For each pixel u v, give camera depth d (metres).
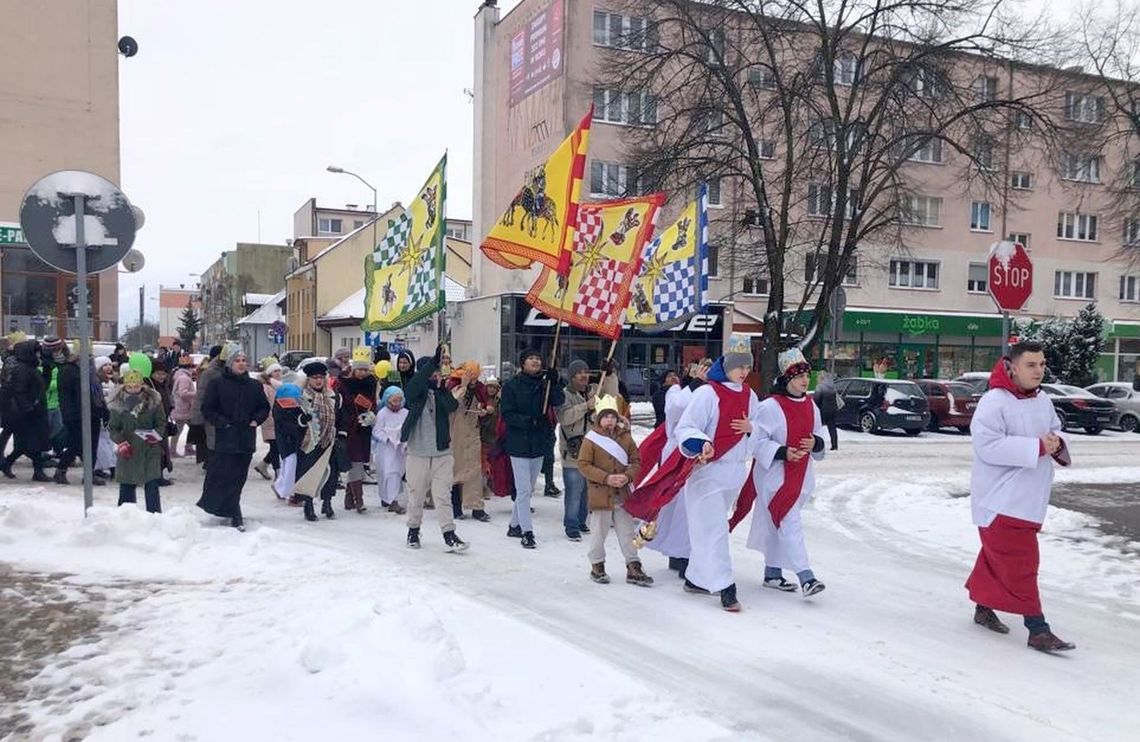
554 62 32.72
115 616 5.36
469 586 6.75
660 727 4.08
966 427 23.02
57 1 31.03
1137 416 25.16
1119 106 22.06
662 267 13.99
